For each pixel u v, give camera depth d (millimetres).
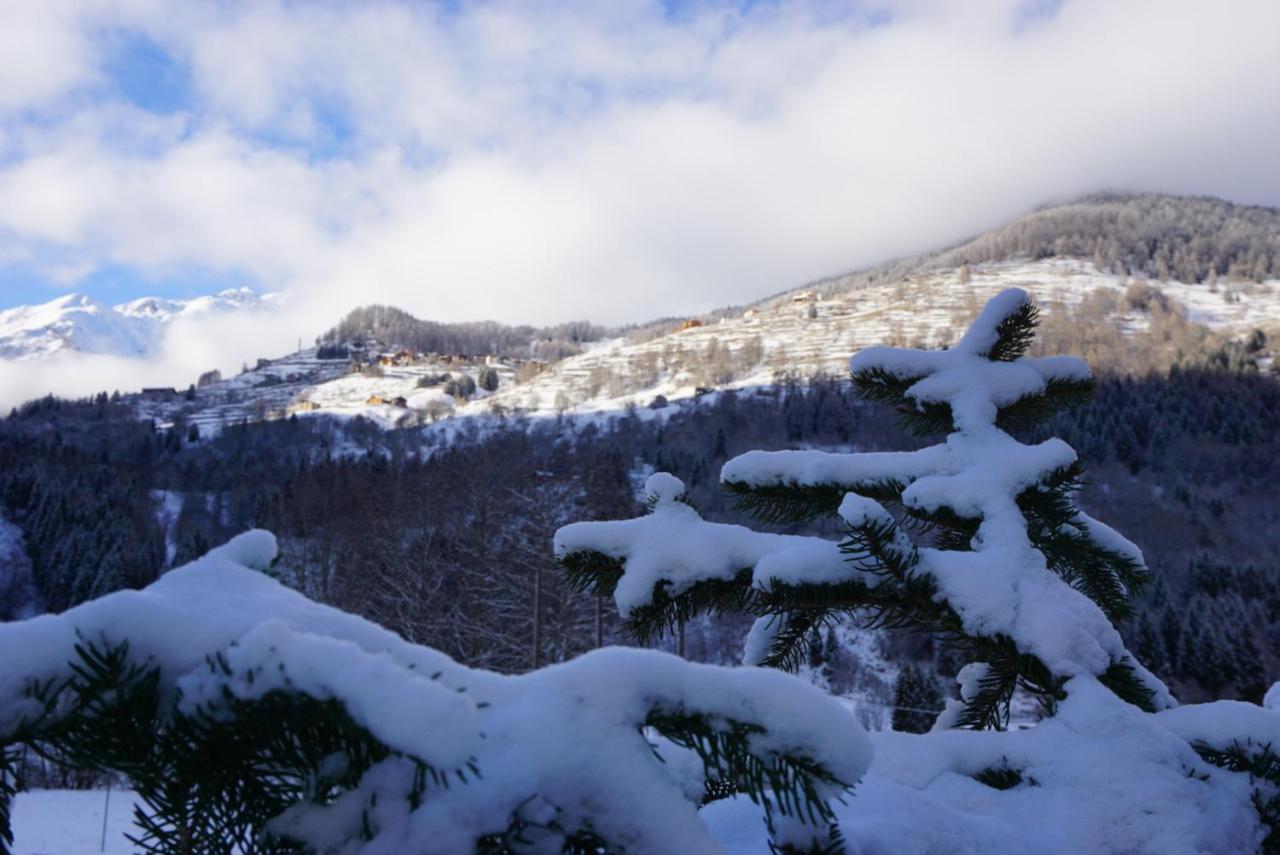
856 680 27469
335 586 21422
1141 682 1256
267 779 664
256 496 45312
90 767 595
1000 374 1631
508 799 638
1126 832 978
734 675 724
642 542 1371
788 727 697
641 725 709
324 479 29719
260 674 543
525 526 20578
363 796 630
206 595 646
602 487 21359
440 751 504
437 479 26078
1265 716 1131
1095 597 1593
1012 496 1423
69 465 60812
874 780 1047
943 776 1108
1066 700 1170
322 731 634
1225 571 41156
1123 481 54656
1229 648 29844
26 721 556
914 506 1441
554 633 18641
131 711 577
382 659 546
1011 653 1249
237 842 660
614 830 647
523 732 667
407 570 20422
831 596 1304
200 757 605
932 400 1634
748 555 1353
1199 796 1013
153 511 48438
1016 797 1062
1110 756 1063
